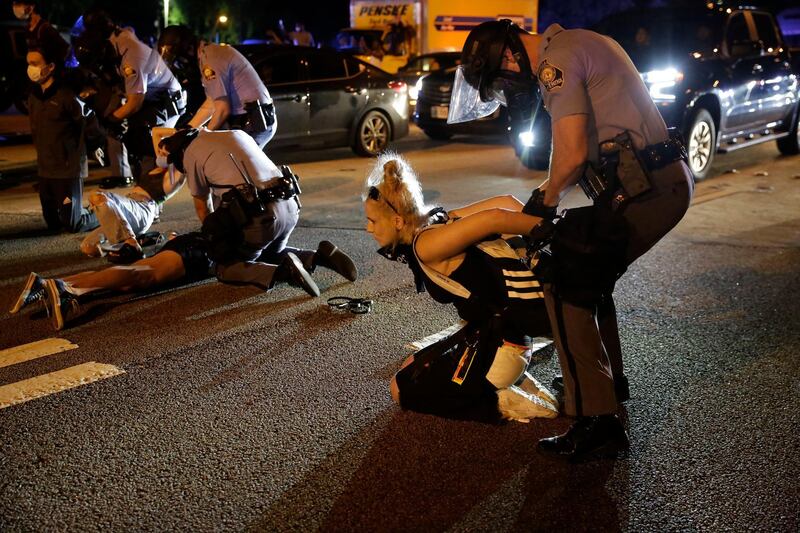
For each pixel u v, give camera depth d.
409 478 3.01
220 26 30.16
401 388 3.42
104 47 6.71
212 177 5.00
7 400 3.64
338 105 11.41
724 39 9.90
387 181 3.18
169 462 3.12
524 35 3.14
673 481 2.99
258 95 6.23
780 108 10.84
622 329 4.58
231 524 2.73
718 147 9.79
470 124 12.53
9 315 4.80
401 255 3.30
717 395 3.71
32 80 6.48
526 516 2.77
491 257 3.17
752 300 5.09
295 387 3.80
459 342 3.37
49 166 6.67
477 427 3.41
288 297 5.14
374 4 18.64
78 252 6.29
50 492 2.92
